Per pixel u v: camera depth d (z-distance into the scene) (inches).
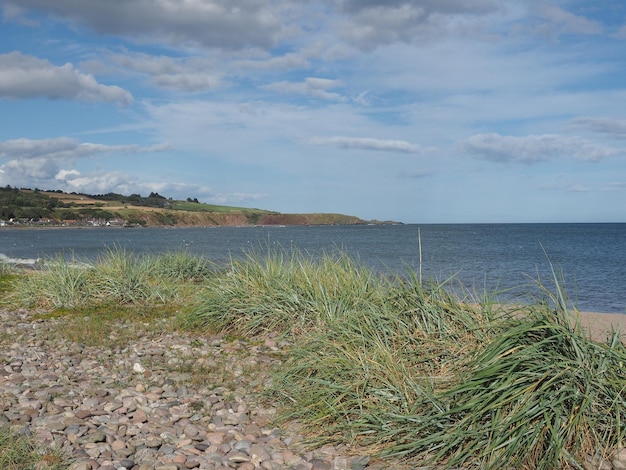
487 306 263.1
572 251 1566.2
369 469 180.2
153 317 434.0
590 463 172.2
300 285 382.9
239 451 194.9
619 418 179.2
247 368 292.5
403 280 328.8
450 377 212.8
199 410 236.4
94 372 290.2
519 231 4101.9
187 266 617.9
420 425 193.6
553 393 182.1
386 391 213.5
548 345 200.8
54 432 205.9
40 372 290.7
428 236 2928.2
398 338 257.0
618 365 195.2
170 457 189.3
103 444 197.3
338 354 249.6
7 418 218.4
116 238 2974.9
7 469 171.8
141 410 233.0
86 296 491.8
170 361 309.4
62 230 5118.1
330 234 3368.6
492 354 202.7
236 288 401.7
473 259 1232.8
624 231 3914.9
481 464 174.1
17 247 2049.7
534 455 175.6
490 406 181.8
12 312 473.1
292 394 243.6
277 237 2807.6
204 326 384.8
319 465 182.1
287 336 350.6
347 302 347.9
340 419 209.9
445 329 251.8
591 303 621.9
